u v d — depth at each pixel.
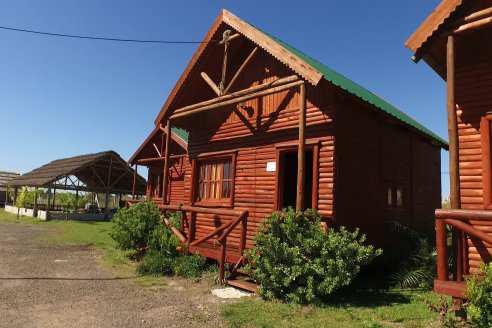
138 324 5.70
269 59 10.11
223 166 11.12
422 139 12.84
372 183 9.67
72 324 5.63
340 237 7.00
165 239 10.16
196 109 10.49
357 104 9.22
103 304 6.68
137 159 21.25
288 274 6.90
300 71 7.68
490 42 6.59
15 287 7.58
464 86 6.79
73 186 27.52
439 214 5.55
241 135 10.54
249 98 8.98
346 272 6.63
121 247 11.44
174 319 5.95
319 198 8.45
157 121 11.96
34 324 5.57
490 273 4.54
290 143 9.17
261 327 5.58
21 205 30.06
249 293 7.56
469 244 6.30
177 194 18.23
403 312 6.25
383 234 9.96
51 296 7.05
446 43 6.40
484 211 5.22
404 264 8.88
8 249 12.45
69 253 12.12
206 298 7.18
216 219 10.80
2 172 46.62
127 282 8.39
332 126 8.45
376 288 8.16
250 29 9.05
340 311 6.35
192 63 10.77
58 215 26.92
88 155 30.88
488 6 6.18
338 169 8.44
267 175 9.63
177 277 8.98
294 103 9.35
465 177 6.60
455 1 5.91
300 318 5.98
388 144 10.64
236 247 9.93
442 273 5.50
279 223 7.46
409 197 11.67
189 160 12.12
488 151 6.41
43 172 31.67
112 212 31.44
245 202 10.06
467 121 6.70
